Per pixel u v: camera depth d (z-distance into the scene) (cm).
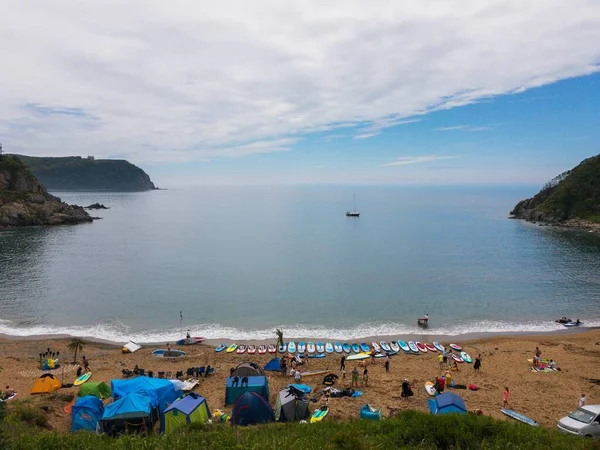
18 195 14062
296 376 3055
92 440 1472
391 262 8188
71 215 14662
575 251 9112
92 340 4319
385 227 14125
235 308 5394
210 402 2642
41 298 5778
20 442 1368
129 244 10412
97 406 2256
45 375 2920
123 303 5594
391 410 2445
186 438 1451
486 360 3553
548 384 2970
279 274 7200
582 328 4672
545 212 14738
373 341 4225
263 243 10650
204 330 4616
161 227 14125
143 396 2272
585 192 14212
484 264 7925
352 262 8206
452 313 5194
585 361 3509
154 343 4234
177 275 7131
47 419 2203
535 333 4516
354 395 2709
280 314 5166
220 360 3600
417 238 11381
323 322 4875
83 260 8350
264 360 3600
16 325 4769
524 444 1388
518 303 5575
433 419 1580
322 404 2514
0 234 11794
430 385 2870
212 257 8750
